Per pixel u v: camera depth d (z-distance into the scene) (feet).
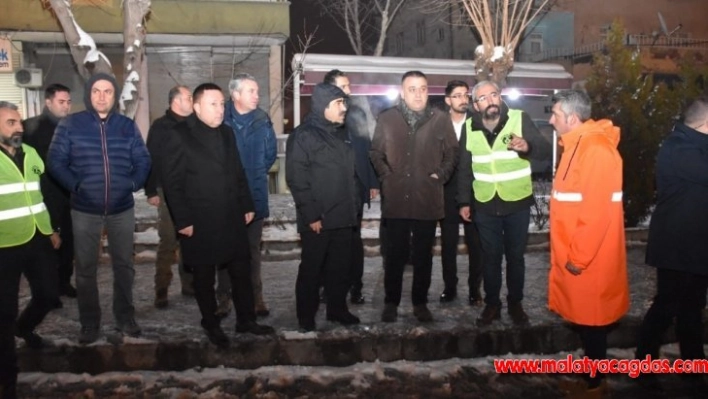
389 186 16.79
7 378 13.64
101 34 39.06
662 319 14.82
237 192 15.80
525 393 14.90
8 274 13.64
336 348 15.97
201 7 40.01
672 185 14.24
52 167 14.83
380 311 18.29
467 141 16.72
